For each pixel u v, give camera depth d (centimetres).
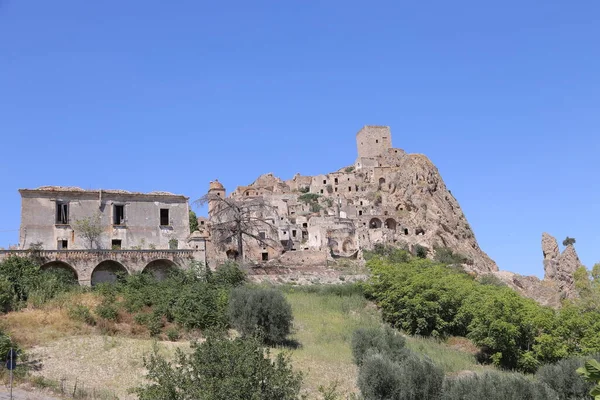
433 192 16750
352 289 7138
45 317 4409
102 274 5644
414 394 3731
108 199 6131
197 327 4741
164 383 2577
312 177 18850
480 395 3525
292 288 7112
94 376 3591
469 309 6181
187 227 6328
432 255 14500
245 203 11250
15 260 5216
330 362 4534
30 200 5872
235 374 2572
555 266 12875
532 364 5478
